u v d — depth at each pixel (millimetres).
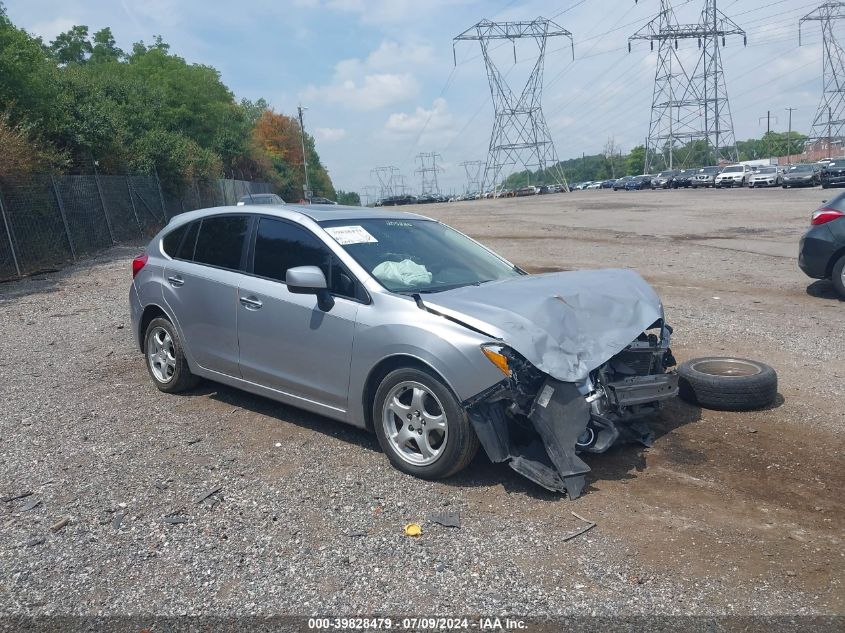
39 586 3451
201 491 4418
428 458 4441
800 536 3789
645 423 5375
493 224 27500
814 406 5723
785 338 7957
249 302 5410
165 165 29750
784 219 23000
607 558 3594
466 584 3398
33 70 20234
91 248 19938
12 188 15711
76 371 7238
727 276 12430
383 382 4590
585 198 53688
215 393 6340
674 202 37781
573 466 4152
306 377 5086
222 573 3525
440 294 4719
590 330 4477
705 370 5957
